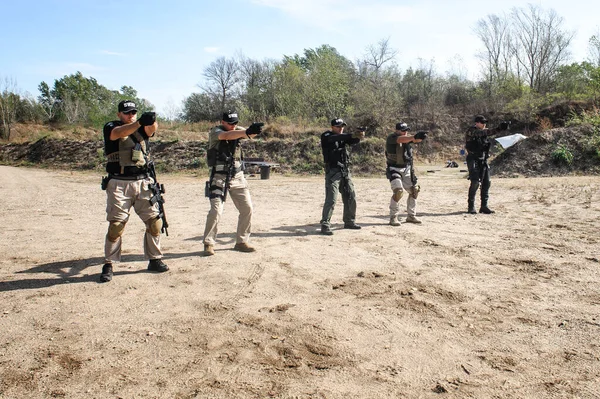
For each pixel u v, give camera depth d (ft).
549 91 139.64
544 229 24.22
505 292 14.56
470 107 129.49
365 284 15.37
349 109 122.52
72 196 45.37
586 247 20.07
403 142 25.02
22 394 8.72
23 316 12.54
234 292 14.57
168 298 14.02
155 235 16.65
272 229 25.00
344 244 21.21
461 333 11.54
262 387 8.97
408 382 9.21
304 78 145.89
